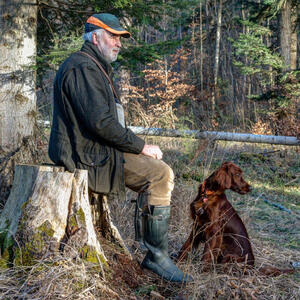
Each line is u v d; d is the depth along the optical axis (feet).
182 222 13.12
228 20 59.31
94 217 9.37
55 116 7.93
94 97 7.38
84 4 15.02
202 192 11.00
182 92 35.78
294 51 41.57
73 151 7.87
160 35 39.55
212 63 59.00
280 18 34.58
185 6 16.34
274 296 8.65
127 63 16.33
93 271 7.73
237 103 42.16
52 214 7.82
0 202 12.58
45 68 15.33
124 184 8.00
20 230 7.79
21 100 13.08
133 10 15.34
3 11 12.81
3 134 12.89
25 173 8.18
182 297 8.01
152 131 21.17
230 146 26.61
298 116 32.19
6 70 12.90
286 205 17.43
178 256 10.60
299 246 12.71
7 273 7.45
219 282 9.02
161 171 8.11
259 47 33.96
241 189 10.83
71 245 7.73
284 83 32.09
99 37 8.08
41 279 7.11
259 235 13.51
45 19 14.99
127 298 7.69
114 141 7.60
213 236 10.12
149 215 8.20
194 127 27.27
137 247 10.47
